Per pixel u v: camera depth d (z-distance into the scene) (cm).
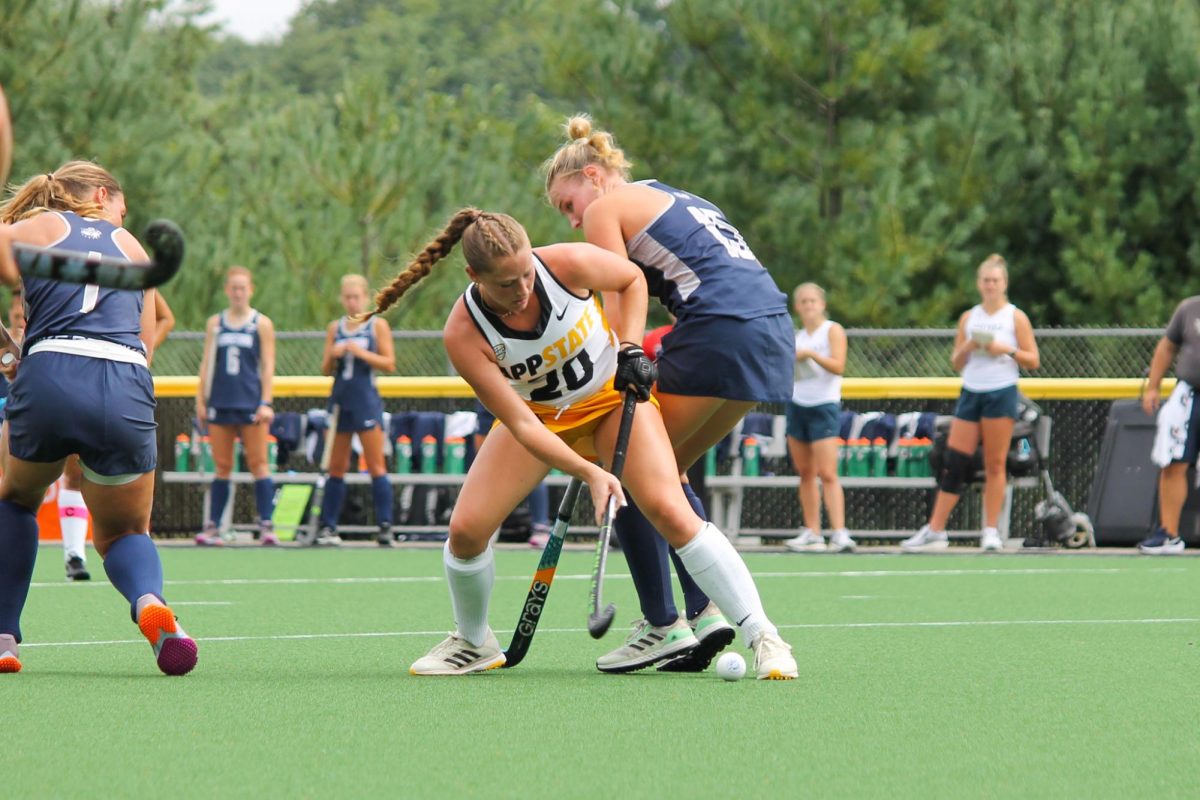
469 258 1702
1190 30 7575
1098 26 7556
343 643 2303
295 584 3328
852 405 4984
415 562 3969
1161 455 4212
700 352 1922
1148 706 1686
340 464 4503
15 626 1978
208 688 1808
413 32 18650
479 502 1908
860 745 1453
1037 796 1251
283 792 1255
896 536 4928
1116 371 5097
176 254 1227
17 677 1900
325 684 1847
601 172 2027
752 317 1930
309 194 6988
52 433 1873
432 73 11850
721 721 1580
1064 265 7406
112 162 6494
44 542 4712
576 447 1939
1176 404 4200
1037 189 7556
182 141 7944
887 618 2667
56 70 6444
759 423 4825
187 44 9506
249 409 4456
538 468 1917
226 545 4572
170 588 3231
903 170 7194
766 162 7188
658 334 3100
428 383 4909
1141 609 2817
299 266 6625
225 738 1481
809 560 4088
